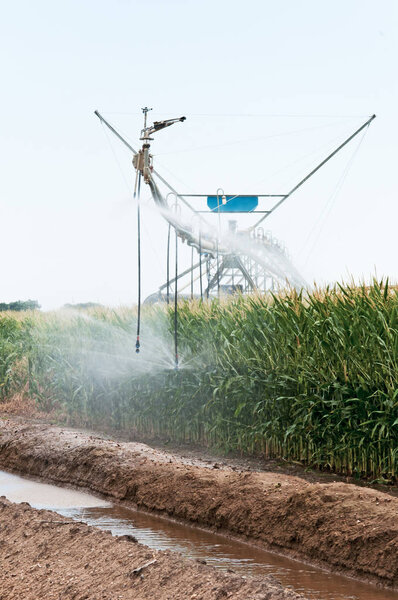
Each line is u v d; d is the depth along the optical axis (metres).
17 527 7.32
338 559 6.56
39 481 10.81
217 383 12.24
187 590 5.29
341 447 10.06
